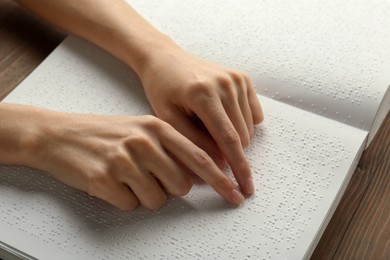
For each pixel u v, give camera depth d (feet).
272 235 2.64
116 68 3.25
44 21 3.54
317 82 3.10
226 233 2.66
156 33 3.24
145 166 2.74
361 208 2.90
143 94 3.15
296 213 2.70
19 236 2.69
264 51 3.25
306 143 2.93
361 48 3.22
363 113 2.98
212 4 3.50
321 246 2.79
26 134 2.85
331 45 3.24
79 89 3.17
